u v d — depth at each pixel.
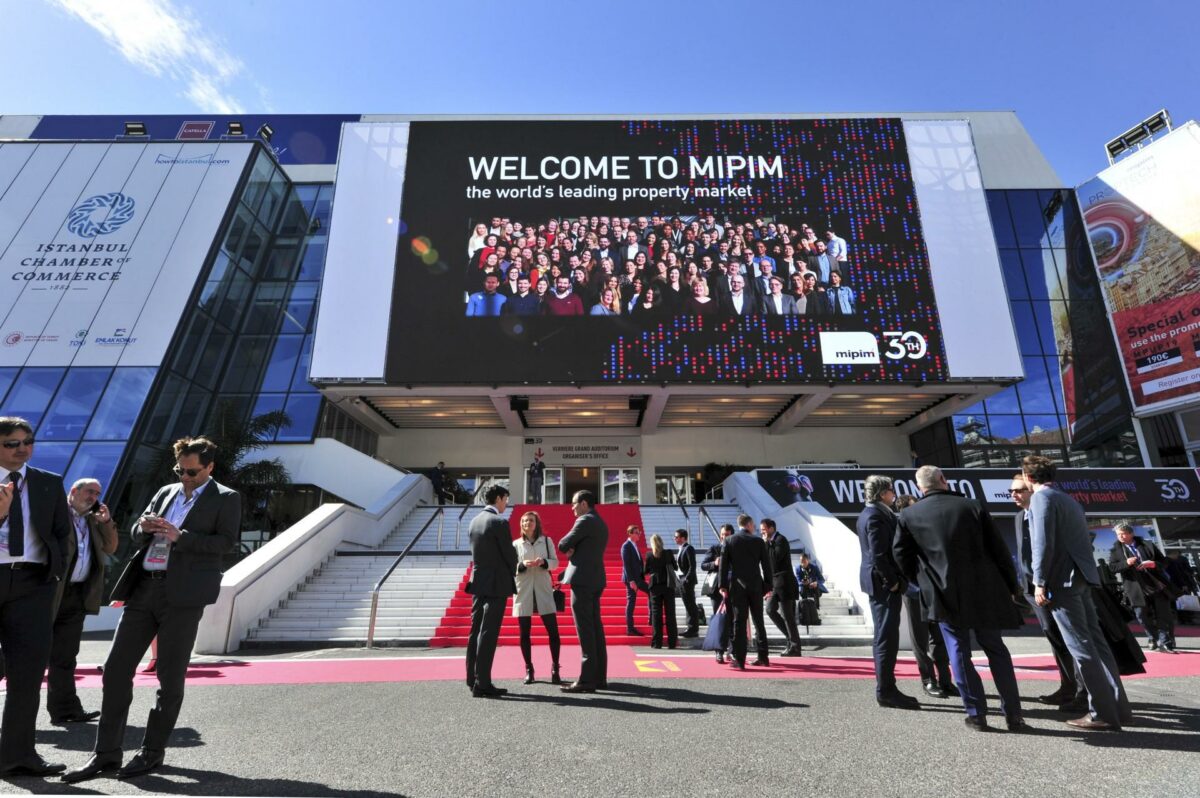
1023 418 23.05
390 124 21.44
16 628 3.03
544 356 18.64
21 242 20.00
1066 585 3.94
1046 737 3.59
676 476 23.58
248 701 4.81
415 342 18.75
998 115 28.52
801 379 18.52
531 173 20.91
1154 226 23.50
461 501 23.05
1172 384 22.17
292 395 21.05
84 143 22.77
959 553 3.92
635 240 19.97
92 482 4.61
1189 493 16.25
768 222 20.22
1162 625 8.73
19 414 16.55
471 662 5.19
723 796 2.67
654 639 8.59
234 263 22.23
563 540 5.36
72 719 4.24
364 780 2.88
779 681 5.57
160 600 3.14
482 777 2.93
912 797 2.64
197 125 29.47
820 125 21.55
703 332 18.92
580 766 3.09
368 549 14.52
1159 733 3.64
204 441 3.38
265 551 10.49
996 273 19.64
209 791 2.73
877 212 20.38
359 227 20.02
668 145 21.31
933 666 5.17
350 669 6.54
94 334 18.38
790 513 13.40
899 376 18.61
